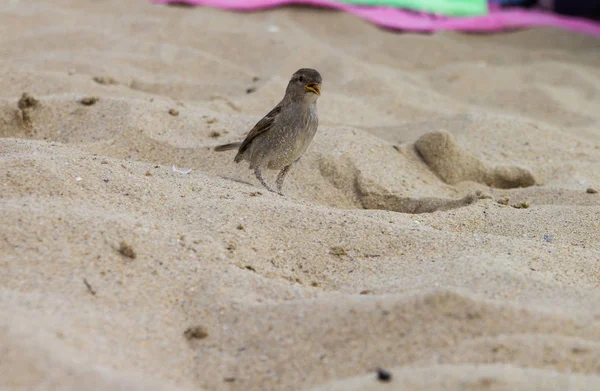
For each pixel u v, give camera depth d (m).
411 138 14.66
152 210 8.95
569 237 9.95
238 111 15.29
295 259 8.52
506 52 23.47
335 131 13.23
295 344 6.53
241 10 23.77
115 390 5.40
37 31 19.52
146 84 16.38
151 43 19.19
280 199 10.04
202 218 8.91
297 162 12.19
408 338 6.43
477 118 15.41
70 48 18.53
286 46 20.22
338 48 22.12
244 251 8.34
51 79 15.05
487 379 5.61
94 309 6.79
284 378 6.18
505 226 10.26
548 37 25.64
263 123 10.75
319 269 8.39
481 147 14.25
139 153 12.07
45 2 22.92
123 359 6.14
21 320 6.05
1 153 10.47
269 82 17.05
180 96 16.16
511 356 6.09
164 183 9.81
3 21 20.19
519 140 14.67
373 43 22.77
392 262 8.51
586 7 28.02
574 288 7.60
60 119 12.99
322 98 16.52
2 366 5.41
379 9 25.42
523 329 6.46
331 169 12.11
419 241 8.94
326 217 9.30
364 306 6.86
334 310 6.88
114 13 22.48
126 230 8.00
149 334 6.67
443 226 10.08
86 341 6.14
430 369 5.88
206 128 13.12
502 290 7.41
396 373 5.90
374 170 12.18
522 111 18.31
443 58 22.33
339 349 6.41
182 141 12.57
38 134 12.66
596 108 18.94
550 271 8.21
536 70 21.56
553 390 5.51
